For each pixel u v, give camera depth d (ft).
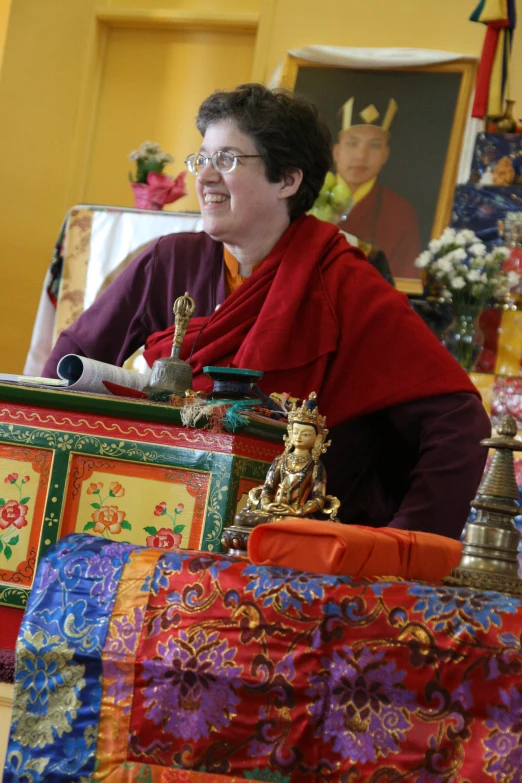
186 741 4.99
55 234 22.77
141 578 5.28
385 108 21.06
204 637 5.04
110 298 10.91
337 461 9.48
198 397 7.98
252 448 7.66
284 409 8.31
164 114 23.29
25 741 5.24
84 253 16.19
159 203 19.83
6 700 6.67
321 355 9.29
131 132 23.32
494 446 5.61
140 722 5.06
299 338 9.34
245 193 9.60
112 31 23.61
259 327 9.25
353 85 21.34
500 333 16.99
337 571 5.23
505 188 18.17
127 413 7.57
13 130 22.24
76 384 8.01
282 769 4.83
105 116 23.39
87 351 10.82
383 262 17.65
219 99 9.70
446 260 17.06
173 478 7.50
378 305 9.55
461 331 17.06
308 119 9.82
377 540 5.55
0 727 6.67
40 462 7.70
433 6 21.66
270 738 4.87
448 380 9.37
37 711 5.25
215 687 4.98
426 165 20.66
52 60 22.77
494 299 17.13
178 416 7.50
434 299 17.35
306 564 5.31
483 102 19.85
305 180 9.89
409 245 20.47
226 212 9.70
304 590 4.96
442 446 9.13
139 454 7.54
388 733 4.70
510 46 19.93
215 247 10.49
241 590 5.05
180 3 23.56
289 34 22.31
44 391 7.69
